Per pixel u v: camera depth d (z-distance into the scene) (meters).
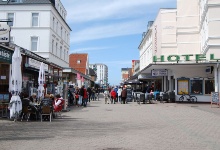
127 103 29.34
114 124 12.45
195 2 33.31
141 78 39.62
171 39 35.75
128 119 14.38
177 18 33.81
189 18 33.47
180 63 25.81
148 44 46.84
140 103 28.80
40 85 17.38
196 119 14.36
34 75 21.34
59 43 45.88
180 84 28.97
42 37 39.72
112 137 9.23
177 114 16.89
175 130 10.75
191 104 26.25
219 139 8.94
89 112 18.47
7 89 16.27
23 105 13.73
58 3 45.75
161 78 39.31
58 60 45.16
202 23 29.47
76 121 13.56
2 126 11.67
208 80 28.06
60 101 15.46
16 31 40.03
